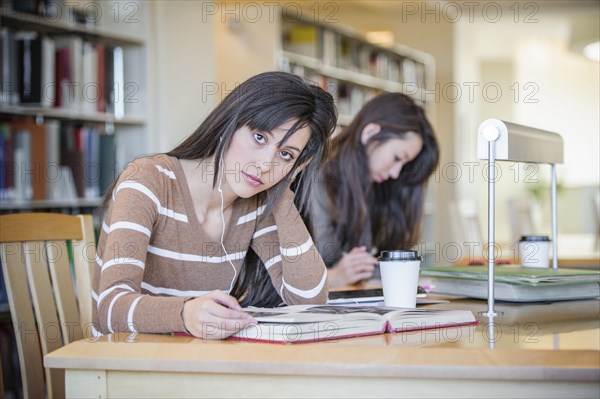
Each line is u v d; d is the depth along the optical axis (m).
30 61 3.09
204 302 1.11
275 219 1.62
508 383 0.91
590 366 0.90
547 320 1.32
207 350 0.99
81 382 1.01
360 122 2.52
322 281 1.61
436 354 0.95
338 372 0.92
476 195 9.02
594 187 11.23
